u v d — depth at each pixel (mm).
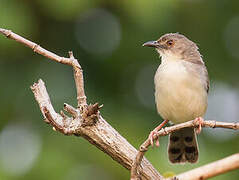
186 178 4664
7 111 13156
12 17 12031
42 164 11492
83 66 14094
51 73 13578
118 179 12031
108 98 13789
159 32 13773
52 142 11969
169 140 9875
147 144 6410
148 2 12109
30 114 13055
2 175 11180
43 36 13875
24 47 13344
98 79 14094
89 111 6645
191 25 14203
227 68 14258
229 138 13070
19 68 13562
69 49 14109
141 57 14117
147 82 14055
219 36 14289
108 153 6883
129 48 14070
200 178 4648
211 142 12945
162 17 12297
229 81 14234
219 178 11227
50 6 12383
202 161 12102
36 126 12852
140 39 13961
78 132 6777
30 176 11352
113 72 14148
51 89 13328
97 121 6777
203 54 14258
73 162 11680
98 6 13414
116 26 14148
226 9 14305
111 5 13727
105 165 11945
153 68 14148
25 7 12430
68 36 14133
